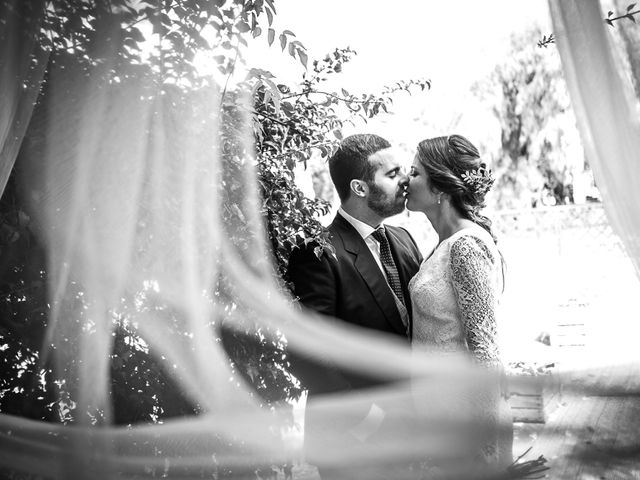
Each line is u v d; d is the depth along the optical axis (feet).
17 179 6.15
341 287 7.72
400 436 7.19
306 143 7.56
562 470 6.24
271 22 7.00
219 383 6.91
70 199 6.13
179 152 6.39
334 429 7.43
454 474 6.72
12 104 5.48
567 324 17.94
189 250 6.47
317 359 7.41
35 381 6.47
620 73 6.22
